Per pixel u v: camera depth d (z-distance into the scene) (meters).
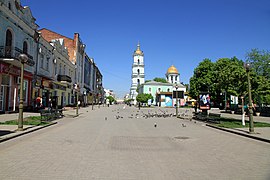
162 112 39.53
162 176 5.56
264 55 37.34
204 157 7.57
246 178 5.52
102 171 5.88
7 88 22.44
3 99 21.84
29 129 12.85
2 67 20.39
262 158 7.52
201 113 23.11
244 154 8.09
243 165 6.66
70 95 47.97
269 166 6.58
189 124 19.14
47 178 5.28
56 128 14.80
